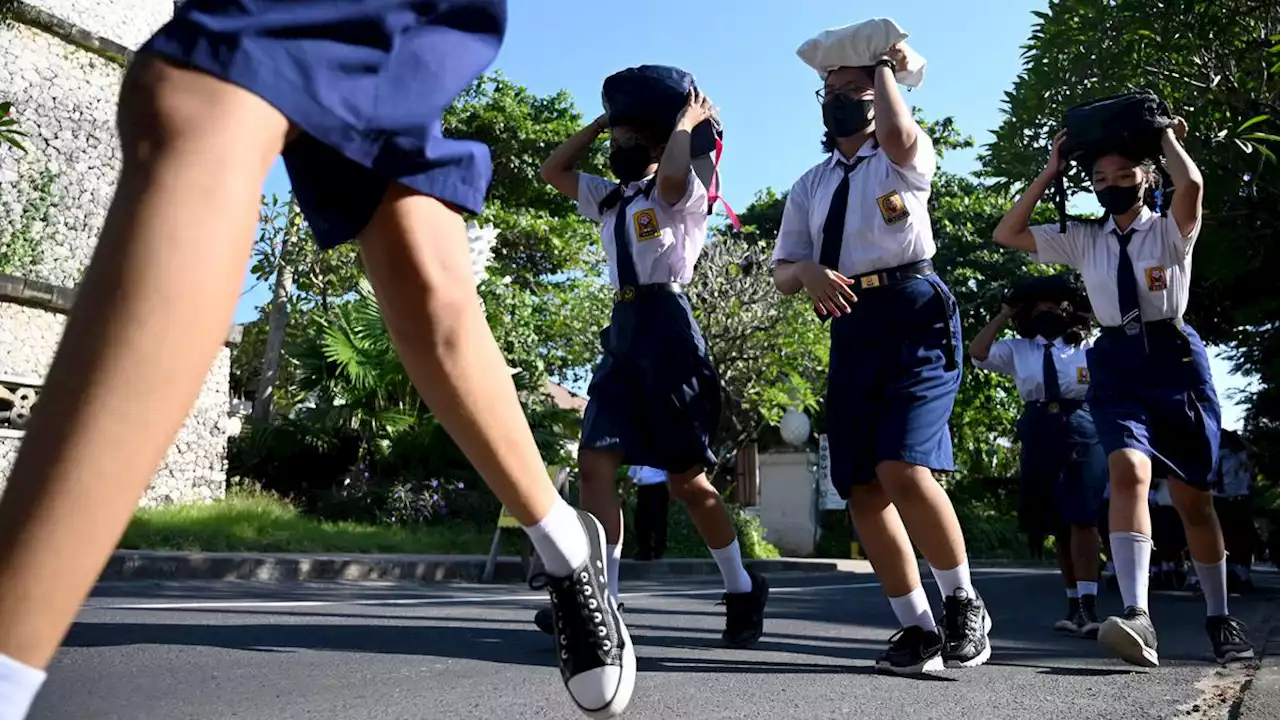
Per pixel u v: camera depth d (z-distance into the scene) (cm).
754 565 1495
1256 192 1073
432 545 1232
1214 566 400
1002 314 609
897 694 296
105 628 413
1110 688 314
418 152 137
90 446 93
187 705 262
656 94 421
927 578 1084
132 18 1373
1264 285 1341
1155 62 1062
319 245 146
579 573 176
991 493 2672
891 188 344
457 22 142
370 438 1529
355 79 127
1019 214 420
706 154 434
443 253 146
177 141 106
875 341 340
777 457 2305
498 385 153
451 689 293
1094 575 549
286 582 798
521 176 2822
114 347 95
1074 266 421
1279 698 288
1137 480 376
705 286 1717
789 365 1791
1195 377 395
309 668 327
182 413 99
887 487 334
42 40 1273
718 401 421
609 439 407
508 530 1055
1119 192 398
